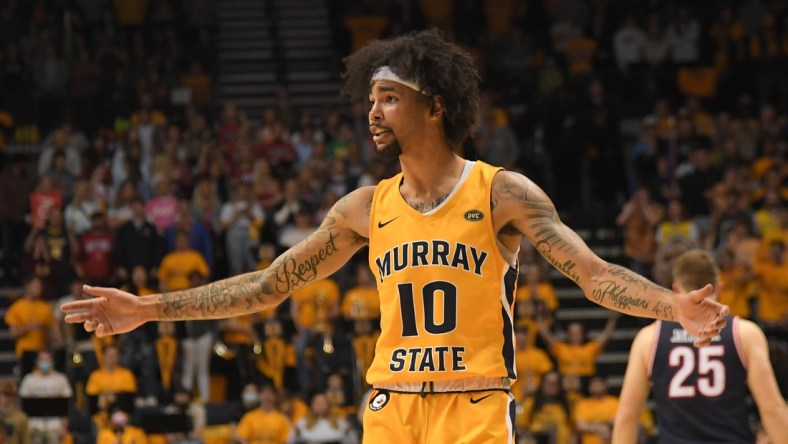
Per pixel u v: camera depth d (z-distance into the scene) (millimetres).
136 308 8195
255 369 28438
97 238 30766
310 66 44750
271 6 46438
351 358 28250
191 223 31422
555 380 26812
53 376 27062
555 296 33406
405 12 44000
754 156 37188
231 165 35344
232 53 44719
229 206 32594
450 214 7910
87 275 30484
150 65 40250
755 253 30406
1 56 39375
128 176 33688
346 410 27547
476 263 7805
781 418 10734
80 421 26812
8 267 33594
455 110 7996
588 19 43812
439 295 7773
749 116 39000
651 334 11359
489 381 7750
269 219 31781
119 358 27859
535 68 41469
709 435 10961
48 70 39656
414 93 7922
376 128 7992
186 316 8344
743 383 10961
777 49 41750
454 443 7625
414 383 7793
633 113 40156
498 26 43750
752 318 30094
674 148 36062
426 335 7762
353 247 8438
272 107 40625
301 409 26688
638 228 32469
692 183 34250
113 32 41062
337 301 29344
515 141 36812
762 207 34844
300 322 28875
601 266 7676
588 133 36094
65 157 34531
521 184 7941
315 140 36156
